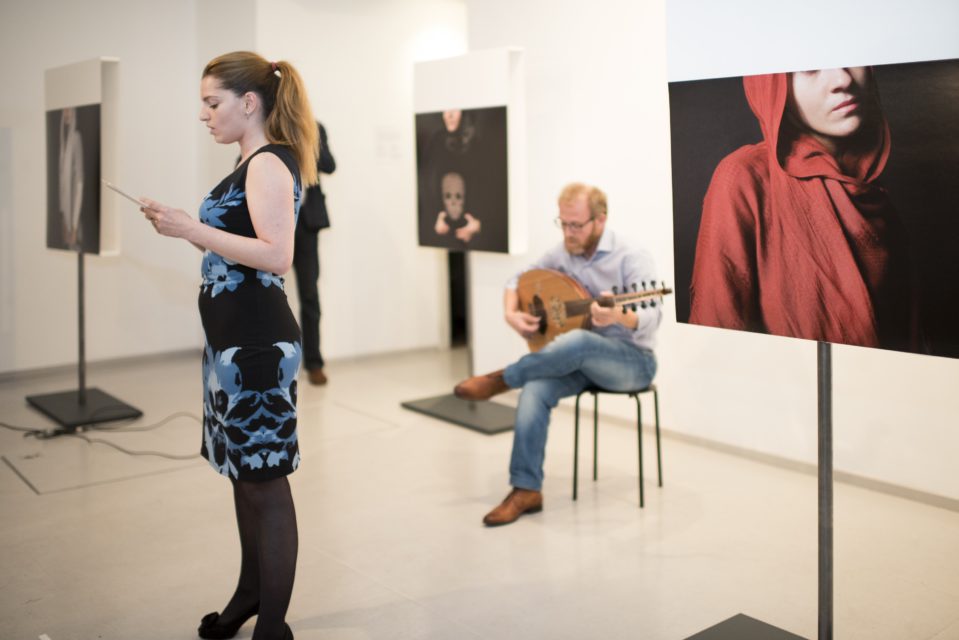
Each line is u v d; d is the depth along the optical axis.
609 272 4.46
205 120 2.29
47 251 6.11
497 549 3.15
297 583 2.89
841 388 3.79
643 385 3.64
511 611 2.69
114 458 4.23
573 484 3.82
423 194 4.95
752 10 2.09
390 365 6.48
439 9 6.77
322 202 5.76
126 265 6.43
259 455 2.19
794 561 3.03
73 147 4.76
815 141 2.00
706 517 3.44
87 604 2.75
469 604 2.74
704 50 2.20
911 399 3.57
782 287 2.10
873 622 2.61
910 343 1.89
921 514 3.45
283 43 6.02
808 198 2.03
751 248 2.16
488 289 5.33
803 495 3.66
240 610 2.50
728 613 2.66
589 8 4.52
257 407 2.18
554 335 4.14
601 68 4.49
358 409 5.17
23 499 3.68
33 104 5.98
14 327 6.02
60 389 5.70
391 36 6.54
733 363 4.16
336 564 3.04
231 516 3.50
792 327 2.10
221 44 6.30
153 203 2.06
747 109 2.12
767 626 2.46
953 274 1.81
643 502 3.56
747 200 2.15
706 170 2.23
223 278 2.21
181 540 3.26
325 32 6.21
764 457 4.08
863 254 1.95
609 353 3.51
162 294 6.61
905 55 1.92
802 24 2.01
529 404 3.47
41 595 2.81
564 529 3.33
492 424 4.70
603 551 3.13
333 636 2.54
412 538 3.26
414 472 4.02
